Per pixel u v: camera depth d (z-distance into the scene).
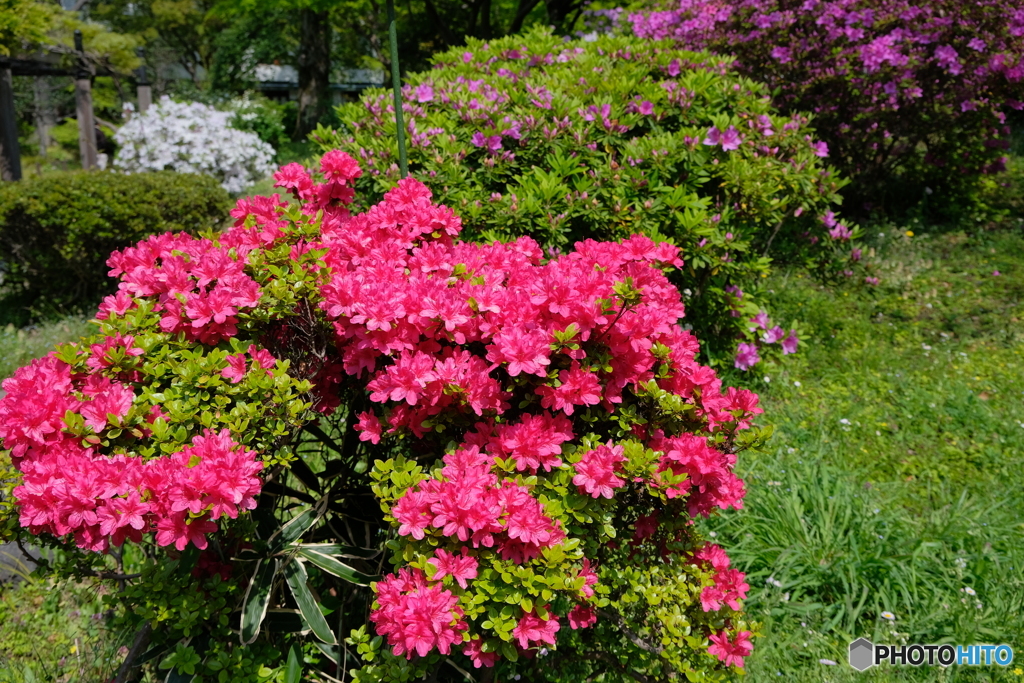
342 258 2.40
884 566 2.98
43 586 3.08
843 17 6.75
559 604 2.41
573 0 13.64
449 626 1.70
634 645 2.34
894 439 4.05
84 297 6.93
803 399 4.49
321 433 2.40
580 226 3.94
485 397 1.93
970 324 5.34
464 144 4.04
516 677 2.39
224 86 28.38
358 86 29.92
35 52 12.43
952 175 7.51
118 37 16.28
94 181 6.57
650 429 2.17
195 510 1.67
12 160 9.71
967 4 6.32
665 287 2.38
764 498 3.39
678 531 2.28
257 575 2.10
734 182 4.26
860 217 7.55
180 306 2.10
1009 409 4.25
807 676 2.64
